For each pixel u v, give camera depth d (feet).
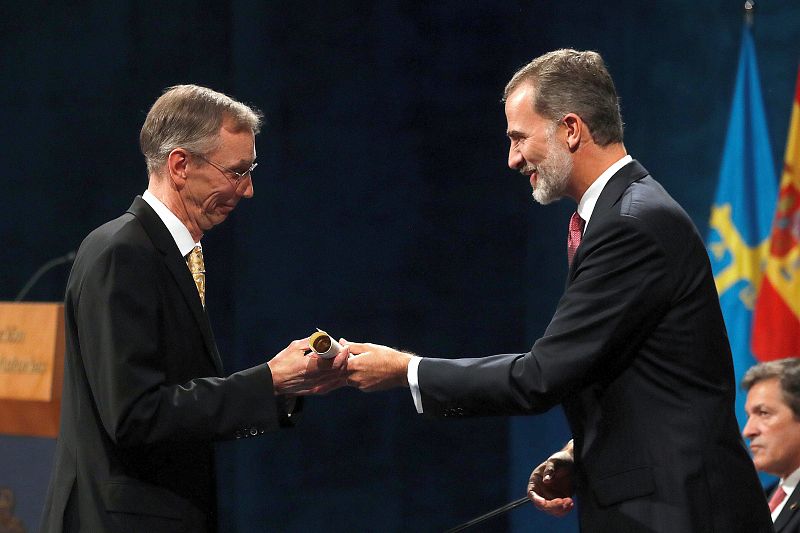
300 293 59.77
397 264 59.36
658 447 24.70
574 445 26.45
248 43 60.54
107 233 25.53
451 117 58.90
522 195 58.03
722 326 26.04
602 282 24.86
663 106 56.59
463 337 58.80
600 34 57.21
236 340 60.54
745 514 24.88
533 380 24.91
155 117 26.96
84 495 25.17
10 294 69.36
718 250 50.70
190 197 26.89
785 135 54.19
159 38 65.72
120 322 24.30
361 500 59.36
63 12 68.28
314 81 59.77
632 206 25.17
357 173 59.47
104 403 24.23
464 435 58.65
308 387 26.43
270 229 59.88
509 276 58.23
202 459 26.50
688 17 56.08
